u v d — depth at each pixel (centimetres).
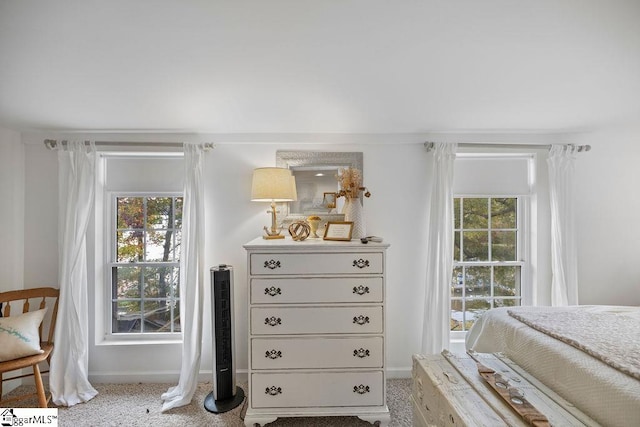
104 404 206
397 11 131
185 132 235
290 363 181
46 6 126
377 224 241
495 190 249
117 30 138
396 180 242
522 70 167
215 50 151
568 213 236
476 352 169
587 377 111
